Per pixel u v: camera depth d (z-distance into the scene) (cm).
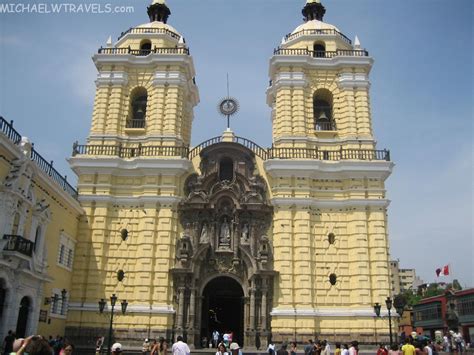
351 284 3775
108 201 3966
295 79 4347
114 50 4541
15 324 2772
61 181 3634
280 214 3912
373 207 3916
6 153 2734
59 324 3559
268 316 3709
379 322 3628
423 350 2238
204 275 3866
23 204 2892
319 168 3991
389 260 3841
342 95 4344
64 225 3622
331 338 3628
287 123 4231
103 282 3784
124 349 3494
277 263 3803
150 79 4444
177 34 4769
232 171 4175
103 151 4138
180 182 4078
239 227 3934
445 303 7388
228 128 4441
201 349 3622
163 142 4172
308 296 3703
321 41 4616
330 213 3969
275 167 3981
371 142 4159
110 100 4344
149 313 3672
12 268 2722
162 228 3888
